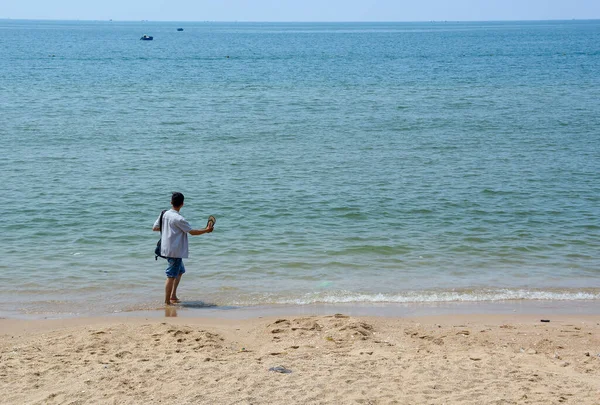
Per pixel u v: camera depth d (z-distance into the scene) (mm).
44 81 51375
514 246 13398
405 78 56219
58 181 18500
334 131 28297
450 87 48031
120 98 40219
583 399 6418
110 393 6465
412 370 7184
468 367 7336
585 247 13375
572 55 92188
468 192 17672
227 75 59656
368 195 17312
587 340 8484
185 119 31531
